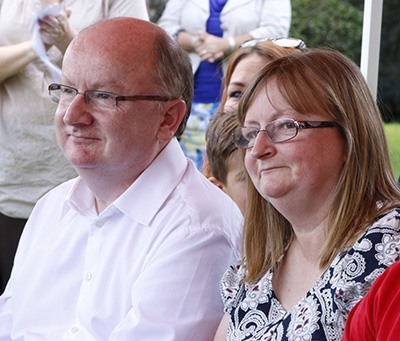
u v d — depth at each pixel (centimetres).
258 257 280
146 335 296
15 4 497
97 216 330
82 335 316
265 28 577
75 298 330
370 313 221
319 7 971
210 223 312
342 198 253
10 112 496
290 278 269
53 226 347
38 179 500
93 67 311
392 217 247
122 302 311
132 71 312
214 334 301
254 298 271
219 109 434
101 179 321
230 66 426
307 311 248
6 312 357
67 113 311
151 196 318
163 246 307
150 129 317
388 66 891
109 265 318
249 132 263
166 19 575
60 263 334
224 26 571
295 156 253
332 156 254
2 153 502
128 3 507
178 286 299
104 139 313
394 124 512
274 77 260
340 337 242
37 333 333
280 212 265
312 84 254
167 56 320
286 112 255
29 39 494
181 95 328
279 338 253
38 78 493
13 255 501
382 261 240
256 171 263
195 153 556
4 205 500
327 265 253
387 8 905
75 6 497
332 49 269
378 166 256
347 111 253
